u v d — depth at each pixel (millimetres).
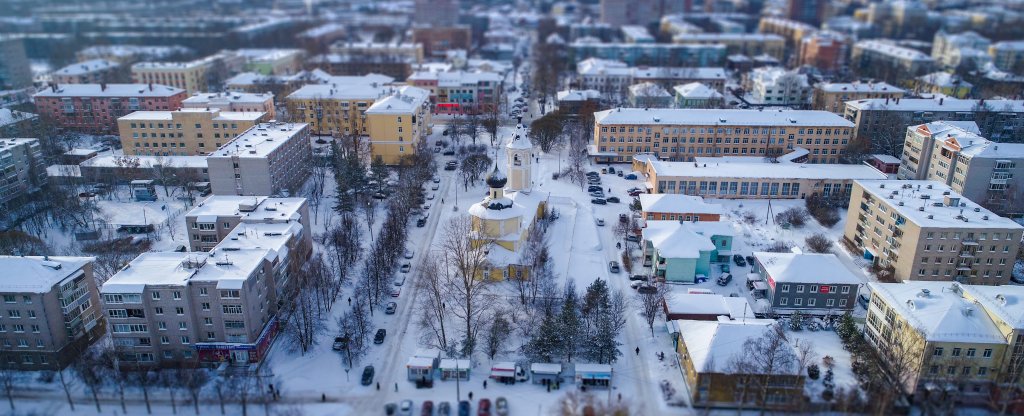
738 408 119312
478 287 158125
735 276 169000
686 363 127000
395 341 141125
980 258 155500
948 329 119000
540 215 199750
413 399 123000
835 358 132875
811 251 181750
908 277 158750
